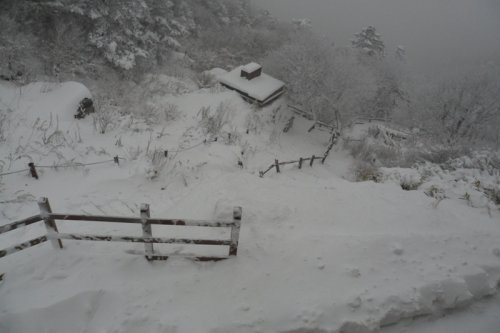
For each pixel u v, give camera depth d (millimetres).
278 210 5238
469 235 5340
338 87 23766
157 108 15570
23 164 8805
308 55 25031
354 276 4324
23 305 3713
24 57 15062
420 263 4652
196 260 4402
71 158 9594
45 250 4488
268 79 23438
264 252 4547
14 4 15977
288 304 3920
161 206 7926
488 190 7699
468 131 17000
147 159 9906
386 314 3969
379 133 23625
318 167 16062
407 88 26969
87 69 17703
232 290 4066
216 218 5090
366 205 5895
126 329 3641
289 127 21078
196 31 32688
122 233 4988
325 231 5062
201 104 18141
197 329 3645
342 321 3803
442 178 9023
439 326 4105
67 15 17828
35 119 10867
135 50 19484
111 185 8664
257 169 12781
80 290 3885
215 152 11750
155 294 3959
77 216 3975
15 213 7047
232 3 41312
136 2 19453
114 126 12281
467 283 4496
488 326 4160
